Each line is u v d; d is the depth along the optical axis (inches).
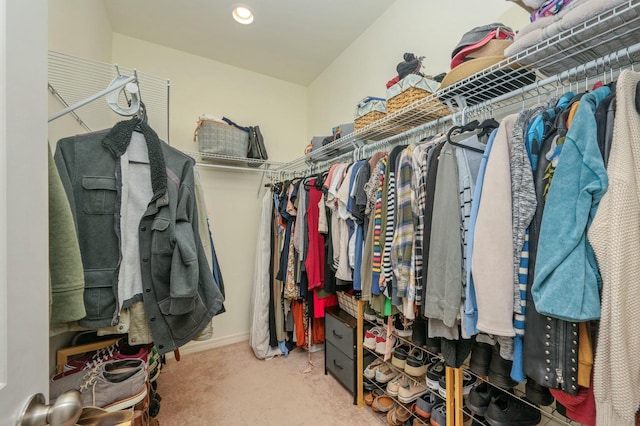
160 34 84.6
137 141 37.9
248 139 95.7
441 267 34.9
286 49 93.0
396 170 45.8
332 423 58.1
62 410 14.1
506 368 35.0
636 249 20.9
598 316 21.5
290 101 115.0
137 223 36.9
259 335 86.3
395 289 43.2
